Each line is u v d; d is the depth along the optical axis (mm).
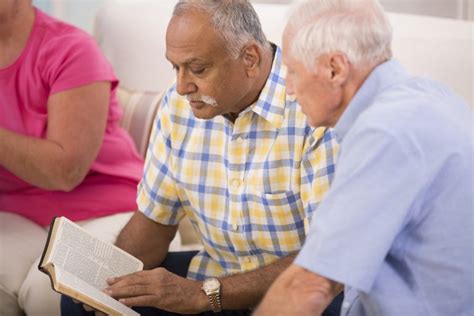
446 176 1403
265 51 1832
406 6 3184
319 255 1367
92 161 2422
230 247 2039
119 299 1834
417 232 1445
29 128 2453
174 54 1741
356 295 1574
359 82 1466
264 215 1924
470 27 2578
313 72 1450
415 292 1467
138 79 2926
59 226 1860
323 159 1821
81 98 2379
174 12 1757
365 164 1357
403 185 1354
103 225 2477
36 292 2281
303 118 1851
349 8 1437
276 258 1997
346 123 1477
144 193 2119
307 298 1401
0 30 2410
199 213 2029
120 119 2736
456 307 1457
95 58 2434
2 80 2441
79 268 1835
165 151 2051
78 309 1991
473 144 1431
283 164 1884
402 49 2535
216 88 1764
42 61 2420
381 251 1359
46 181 2379
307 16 1454
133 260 1967
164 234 2158
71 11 3428
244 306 1909
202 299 1880
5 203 2549
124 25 2957
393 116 1384
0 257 2375
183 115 2000
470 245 1423
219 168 1970
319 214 1394
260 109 1863
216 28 1723
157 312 2043
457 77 2492
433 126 1396
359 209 1352
